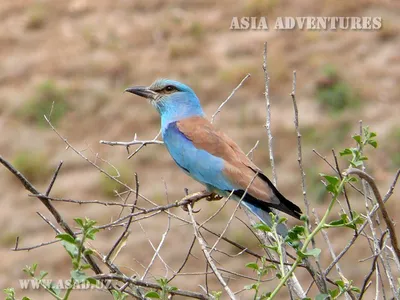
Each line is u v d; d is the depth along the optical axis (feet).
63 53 74.90
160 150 60.44
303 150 58.03
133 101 66.74
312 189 52.95
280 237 17.13
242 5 76.38
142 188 56.03
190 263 46.88
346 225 16.60
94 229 15.43
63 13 81.10
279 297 38.88
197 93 67.10
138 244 48.88
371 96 64.03
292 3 73.97
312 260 27.71
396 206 51.24
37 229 53.83
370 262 44.73
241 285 43.86
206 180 25.62
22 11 82.12
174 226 49.62
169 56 72.23
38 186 57.98
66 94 67.97
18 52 76.33
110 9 80.64
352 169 16.79
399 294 18.25
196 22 75.51
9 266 49.70
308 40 71.20
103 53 74.02
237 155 25.71
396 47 69.56
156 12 78.74
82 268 15.71
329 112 63.10
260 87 66.13
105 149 62.18
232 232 47.47
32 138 64.08
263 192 24.06
